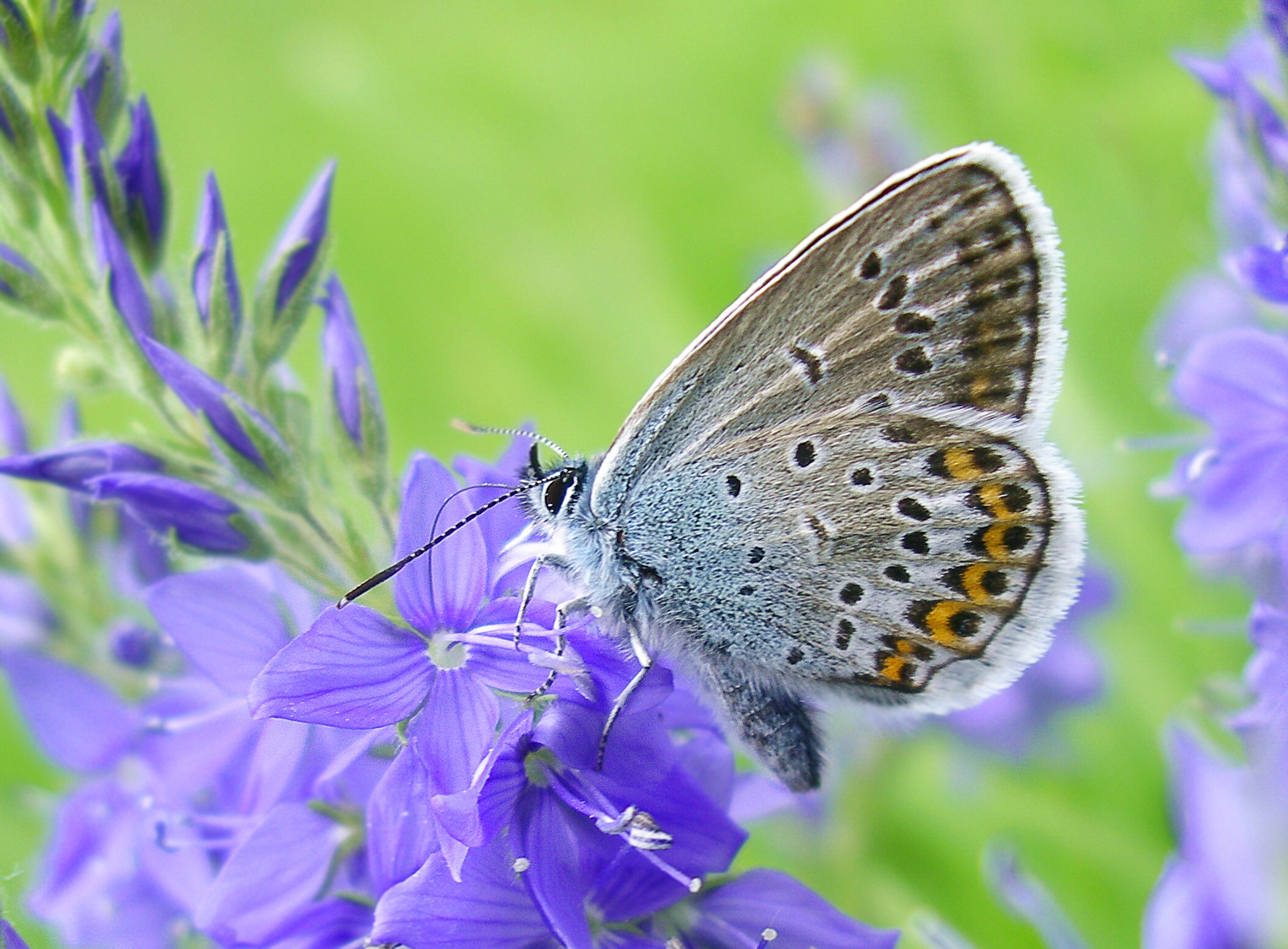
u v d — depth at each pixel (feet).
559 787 0.29
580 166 0.70
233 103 0.84
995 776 0.41
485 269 0.67
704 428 0.30
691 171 0.69
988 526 0.30
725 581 0.31
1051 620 0.30
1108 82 0.50
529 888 0.29
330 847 0.30
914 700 0.31
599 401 0.60
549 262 0.67
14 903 0.35
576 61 0.75
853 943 0.29
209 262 0.31
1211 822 0.30
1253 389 0.32
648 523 0.30
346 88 0.80
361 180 0.75
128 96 0.32
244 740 0.32
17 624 0.36
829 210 0.52
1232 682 0.33
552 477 0.31
